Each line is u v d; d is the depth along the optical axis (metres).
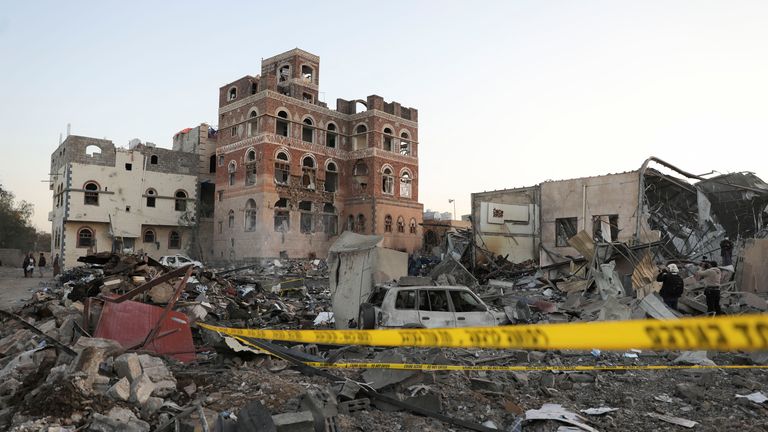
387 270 11.98
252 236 39.12
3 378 6.04
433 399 5.44
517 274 24.88
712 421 5.42
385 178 45.97
